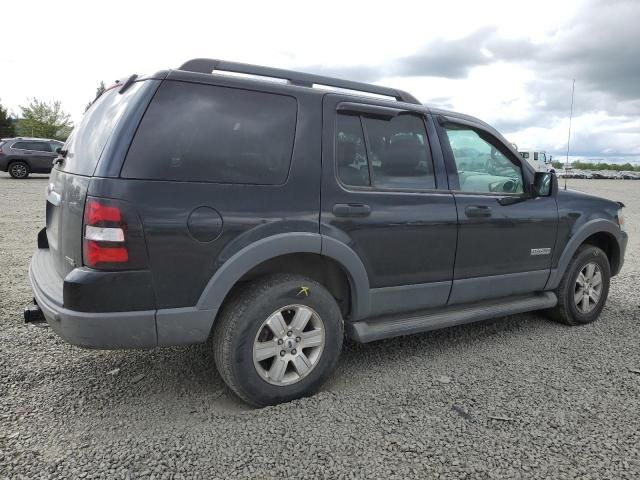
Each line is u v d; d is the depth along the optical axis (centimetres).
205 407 301
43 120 5066
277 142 301
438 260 363
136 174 259
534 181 425
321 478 234
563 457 254
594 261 467
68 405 298
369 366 365
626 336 438
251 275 306
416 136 365
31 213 1061
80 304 253
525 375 352
